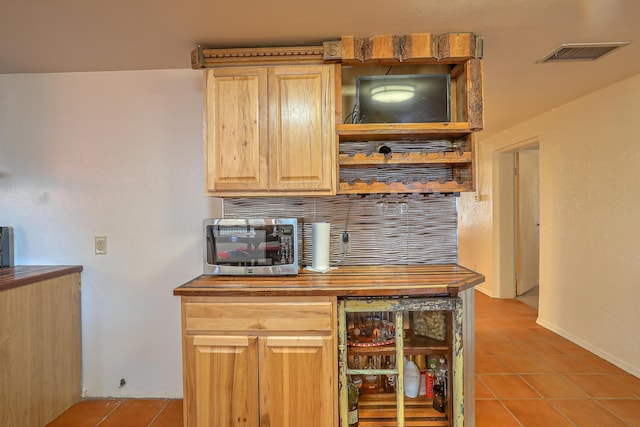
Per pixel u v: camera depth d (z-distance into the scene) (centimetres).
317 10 171
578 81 268
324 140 199
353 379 193
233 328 172
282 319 171
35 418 206
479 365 282
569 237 328
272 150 199
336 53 195
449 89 202
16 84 241
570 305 328
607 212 284
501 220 475
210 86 201
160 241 240
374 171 227
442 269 212
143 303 241
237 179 200
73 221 242
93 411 227
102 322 242
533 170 498
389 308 172
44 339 212
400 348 174
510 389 247
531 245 504
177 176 239
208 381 173
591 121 297
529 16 177
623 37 199
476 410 222
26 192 242
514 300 465
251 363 172
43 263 241
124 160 240
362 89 204
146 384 242
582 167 309
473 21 182
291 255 194
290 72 200
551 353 303
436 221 229
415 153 201
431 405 196
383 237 229
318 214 229
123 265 241
